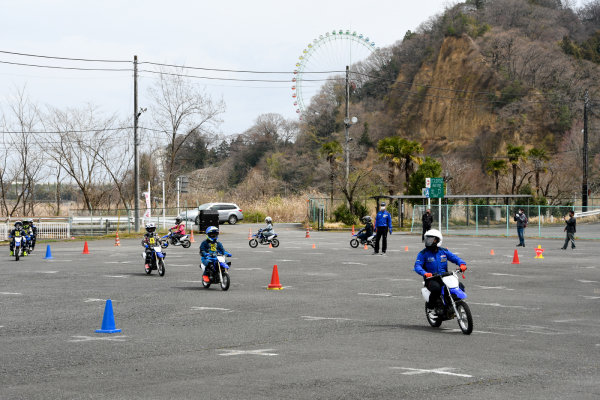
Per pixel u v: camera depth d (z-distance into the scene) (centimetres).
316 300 1504
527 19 16200
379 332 1098
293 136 15512
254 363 853
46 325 1177
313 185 11969
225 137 13062
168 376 780
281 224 5916
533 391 705
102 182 6272
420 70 15875
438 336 1060
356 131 15212
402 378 765
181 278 1986
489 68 14488
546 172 8512
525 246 3497
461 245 3569
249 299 1517
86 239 4150
